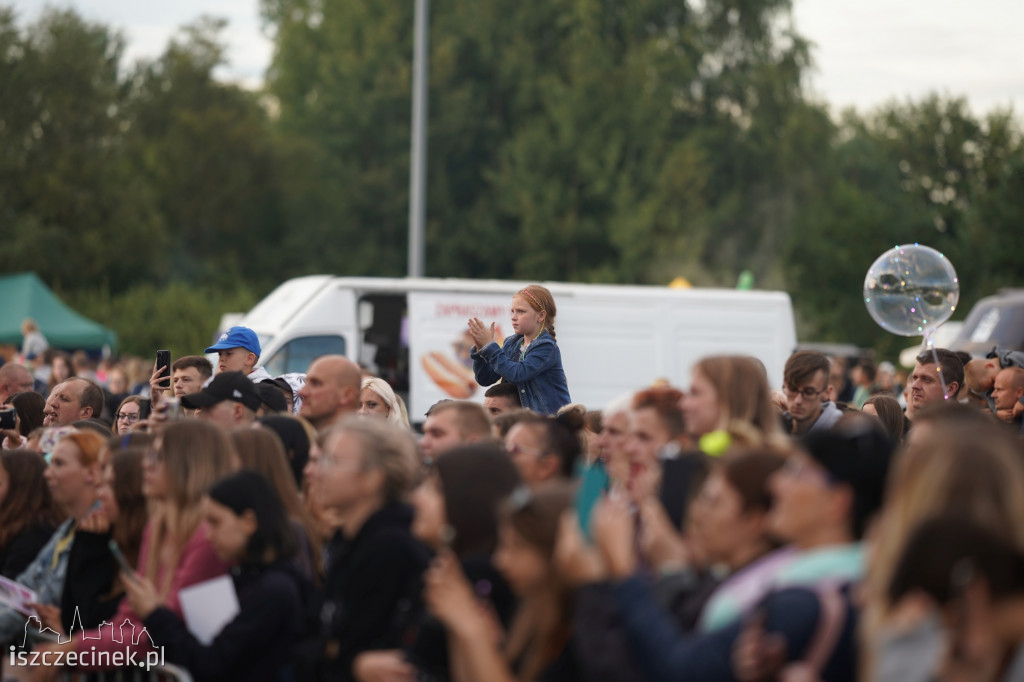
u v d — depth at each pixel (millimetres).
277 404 15062
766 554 7090
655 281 99438
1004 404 15609
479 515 8383
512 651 7523
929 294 15914
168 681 9711
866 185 125188
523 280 103875
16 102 94500
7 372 20688
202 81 113562
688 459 8469
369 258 108750
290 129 116375
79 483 11523
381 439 9227
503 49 107188
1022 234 88688
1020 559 5492
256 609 9398
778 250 103250
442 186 108125
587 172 101500
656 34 107188
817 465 6738
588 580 7020
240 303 88938
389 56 109125
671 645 6605
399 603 8828
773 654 6188
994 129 114500
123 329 85000
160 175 108062
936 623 5508
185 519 10078
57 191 93562
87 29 98812
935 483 5938
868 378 35312
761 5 107625
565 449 10266
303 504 11234
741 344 36938
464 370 34781
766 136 103562
